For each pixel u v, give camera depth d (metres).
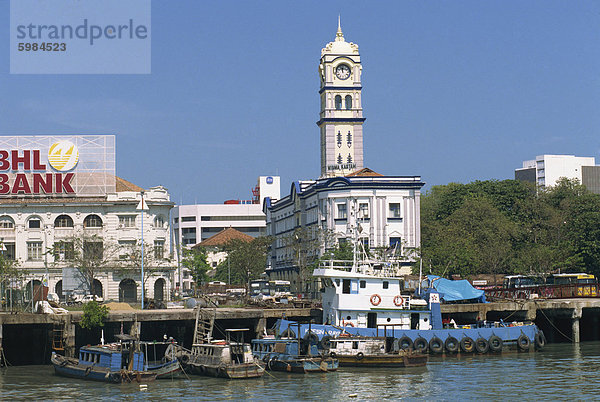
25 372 84.25
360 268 94.00
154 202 147.12
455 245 143.00
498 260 152.00
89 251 141.50
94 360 80.31
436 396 69.94
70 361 82.25
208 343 85.19
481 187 193.88
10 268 122.50
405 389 72.94
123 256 141.62
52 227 144.75
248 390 72.75
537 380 77.12
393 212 165.12
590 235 152.75
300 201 186.75
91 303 90.38
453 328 96.06
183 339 98.69
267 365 83.12
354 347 85.19
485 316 105.44
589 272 152.25
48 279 141.75
